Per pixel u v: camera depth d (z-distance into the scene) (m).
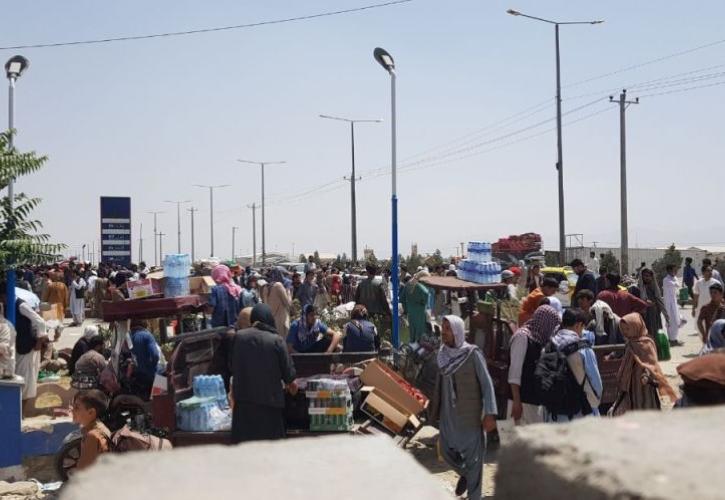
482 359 6.84
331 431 7.91
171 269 11.09
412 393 8.58
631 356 7.38
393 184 13.99
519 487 1.21
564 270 22.05
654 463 1.10
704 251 52.31
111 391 8.90
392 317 14.97
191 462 1.30
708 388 3.49
